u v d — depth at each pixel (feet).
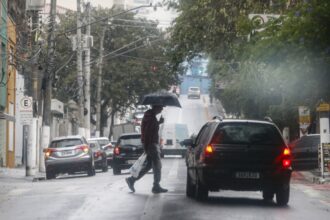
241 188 79.82
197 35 155.84
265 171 79.05
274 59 92.63
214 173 78.74
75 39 221.87
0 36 179.01
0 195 95.71
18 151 228.43
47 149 153.79
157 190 90.53
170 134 266.77
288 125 213.46
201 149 81.61
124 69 300.61
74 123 329.72
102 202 80.79
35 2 168.76
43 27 183.83
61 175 171.32
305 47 88.58
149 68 303.07
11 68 204.54
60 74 282.77
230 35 152.35
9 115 202.18
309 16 88.07
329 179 133.80
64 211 73.77
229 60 167.94
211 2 150.20
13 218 69.92
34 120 166.40
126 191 93.61
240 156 79.10
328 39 87.61
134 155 161.68
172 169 167.12
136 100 306.96
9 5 198.59
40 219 68.33
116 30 303.07
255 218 68.54
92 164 155.12
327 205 84.69
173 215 69.82
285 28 91.76
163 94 101.09
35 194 95.20
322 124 145.07
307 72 90.02
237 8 146.72
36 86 165.27
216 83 259.19
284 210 76.54
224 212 72.59
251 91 211.00
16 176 158.30
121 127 313.32
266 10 140.15
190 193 87.61
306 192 107.76
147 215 69.67
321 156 140.87
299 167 175.52
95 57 299.17
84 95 239.30
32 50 167.94
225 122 80.64
